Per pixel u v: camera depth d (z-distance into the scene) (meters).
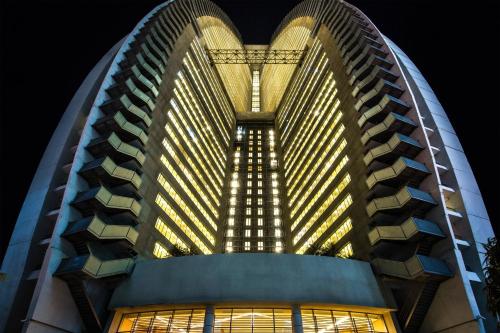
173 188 50.44
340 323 29.66
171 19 66.44
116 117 38.62
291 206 69.31
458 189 34.28
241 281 30.61
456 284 28.45
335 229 46.31
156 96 48.88
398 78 46.22
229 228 72.25
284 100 98.38
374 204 35.59
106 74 44.84
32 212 32.91
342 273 32.09
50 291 27.34
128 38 53.00
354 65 52.69
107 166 34.62
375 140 41.41
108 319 30.25
